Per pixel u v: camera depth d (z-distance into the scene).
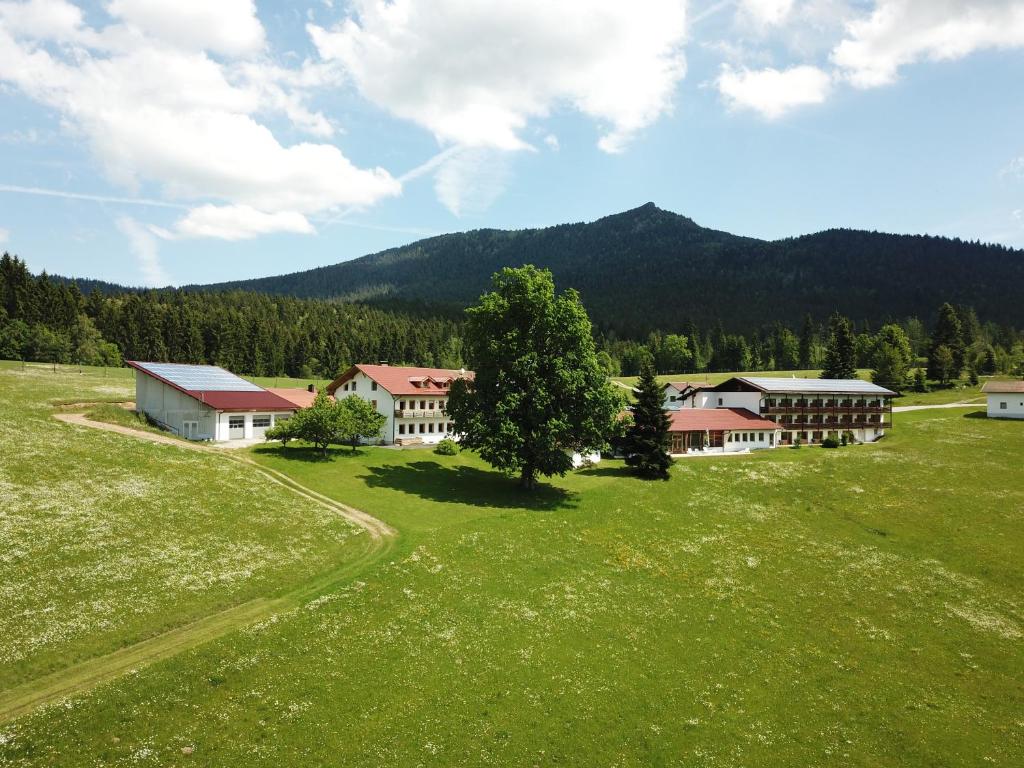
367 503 55.69
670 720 28.03
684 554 50.41
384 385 90.50
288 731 24.14
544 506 59.38
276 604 34.62
